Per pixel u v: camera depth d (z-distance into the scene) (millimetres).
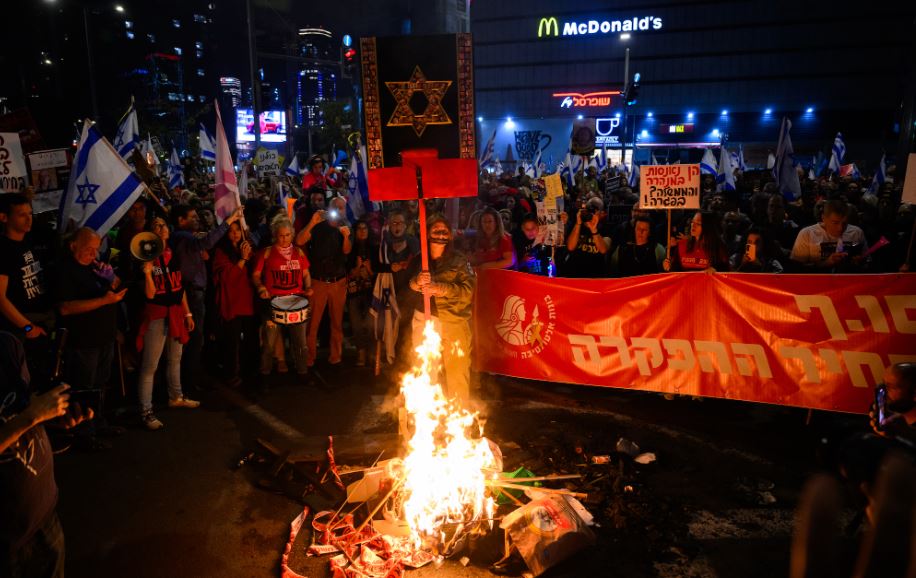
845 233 6684
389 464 4656
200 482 4887
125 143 10281
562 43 74438
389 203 10844
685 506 4418
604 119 74250
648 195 6477
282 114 59375
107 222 5980
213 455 5332
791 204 11398
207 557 3951
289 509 4516
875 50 66688
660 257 6867
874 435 2357
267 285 6828
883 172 18453
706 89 72062
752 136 71812
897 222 9156
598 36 73312
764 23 69250
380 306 7113
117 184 6016
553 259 8164
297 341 6859
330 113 53062
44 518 2699
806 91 69375
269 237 7379
